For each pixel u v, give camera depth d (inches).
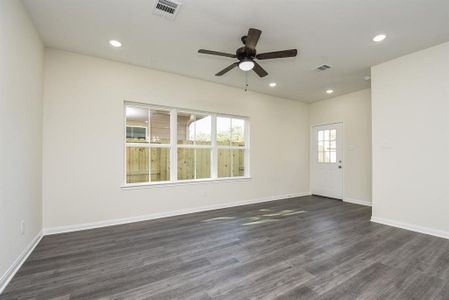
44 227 117.6
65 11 90.5
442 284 73.9
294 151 229.5
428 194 119.9
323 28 102.6
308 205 190.4
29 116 94.3
